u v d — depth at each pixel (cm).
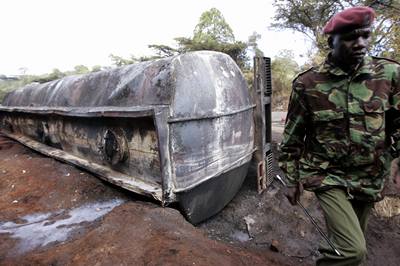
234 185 435
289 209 455
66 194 388
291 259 353
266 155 509
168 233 262
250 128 468
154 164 345
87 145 470
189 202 341
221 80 392
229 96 400
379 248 407
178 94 324
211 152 366
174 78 325
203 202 367
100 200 373
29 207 366
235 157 418
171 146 316
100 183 413
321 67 198
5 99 881
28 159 560
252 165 548
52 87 607
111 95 408
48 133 595
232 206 443
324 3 1349
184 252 236
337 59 188
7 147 718
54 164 504
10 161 570
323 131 200
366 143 187
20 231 302
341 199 198
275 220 428
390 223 458
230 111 396
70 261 230
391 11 1000
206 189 364
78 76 542
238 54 1608
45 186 418
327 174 205
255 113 482
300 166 221
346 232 189
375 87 185
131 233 261
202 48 1545
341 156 196
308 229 418
